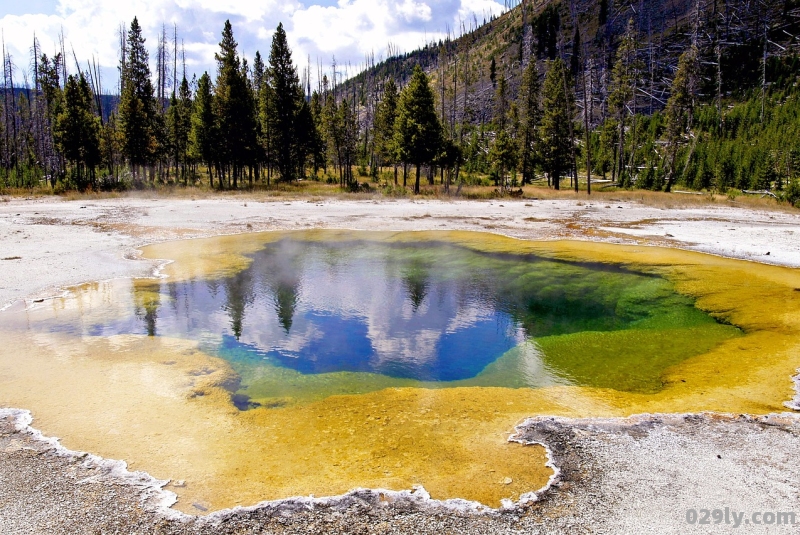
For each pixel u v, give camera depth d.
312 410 5.89
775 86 73.50
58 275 11.97
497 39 124.38
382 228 20.88
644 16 96.88
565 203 31.66
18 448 4.87
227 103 38.88
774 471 4.45
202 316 9.67
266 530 3.69
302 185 42.12
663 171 49.94
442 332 9.20
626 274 13.67
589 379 7.01
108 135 41.78
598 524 3.72
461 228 21.17
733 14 85.94
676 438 5.10
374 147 60.47
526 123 49.31
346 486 4.27
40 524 3.72
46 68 48.00
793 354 7.68
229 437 5.19
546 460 4.69
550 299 11.38
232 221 21.34
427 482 4.32
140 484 4.29
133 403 5.95
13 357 7.29
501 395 6.39
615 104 59.25
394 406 6.03
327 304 10.79
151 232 18.14
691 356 7.84
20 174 40.72
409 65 148.88
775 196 36.84
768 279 12.66
